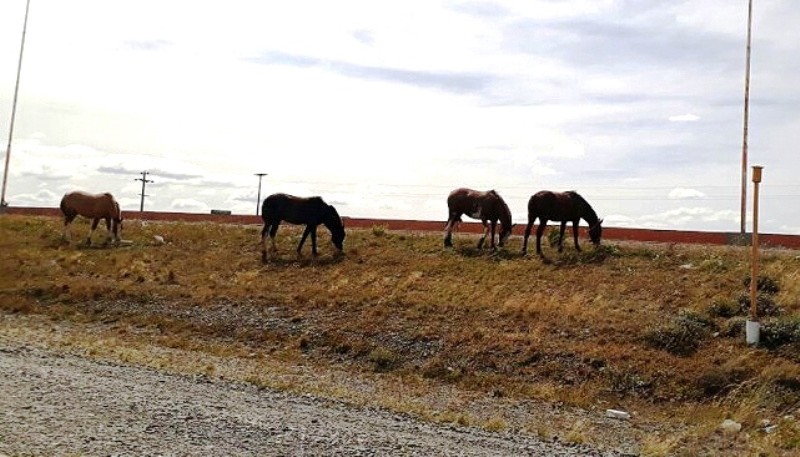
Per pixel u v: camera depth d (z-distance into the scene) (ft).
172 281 88.48
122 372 46.55
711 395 51.57
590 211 93.35
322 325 69.82
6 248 105.91
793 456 38.86
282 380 52.34
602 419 47.37
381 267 91.15
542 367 57.36
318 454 29.43
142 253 104.37
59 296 82.38
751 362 54.03
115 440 28.71
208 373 51.49
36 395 35.50
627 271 81.82
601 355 57.52
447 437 35.94
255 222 153.58
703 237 110.42
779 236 103.91
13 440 27.50
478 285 79.87
